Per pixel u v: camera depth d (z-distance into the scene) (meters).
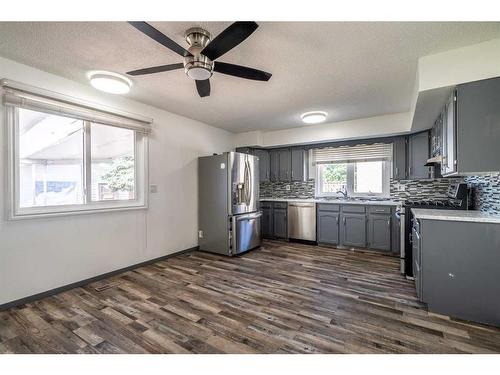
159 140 3.55
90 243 2.78
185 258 3.71
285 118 4.06
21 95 2.21
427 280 2.14
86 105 2.65
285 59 2.17
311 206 4.58
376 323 1.95
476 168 2.00
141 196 3.35
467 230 2.00
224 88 2.82
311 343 1.71
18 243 2.25
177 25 1.72
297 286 2.67
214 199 3.99
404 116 3.74
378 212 3.95
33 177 2.44
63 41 1.90
